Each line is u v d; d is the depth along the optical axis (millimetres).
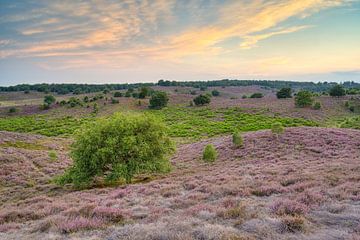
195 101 151625
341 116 107188
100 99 172500
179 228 10492
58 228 12281
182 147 61250
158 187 23188
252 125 87312
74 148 34000
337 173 20062
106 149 30312
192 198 17047
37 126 108312
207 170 33094
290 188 16906
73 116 133000
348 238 9086
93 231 11727
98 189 27078
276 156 36281
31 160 48625
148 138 33125
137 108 149250
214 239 9359
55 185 34781
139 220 13023
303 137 43562
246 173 25297
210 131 83438
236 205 13797
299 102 121062
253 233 10039
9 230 13453
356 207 12250
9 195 31219
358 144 36594
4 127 107375
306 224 10461
